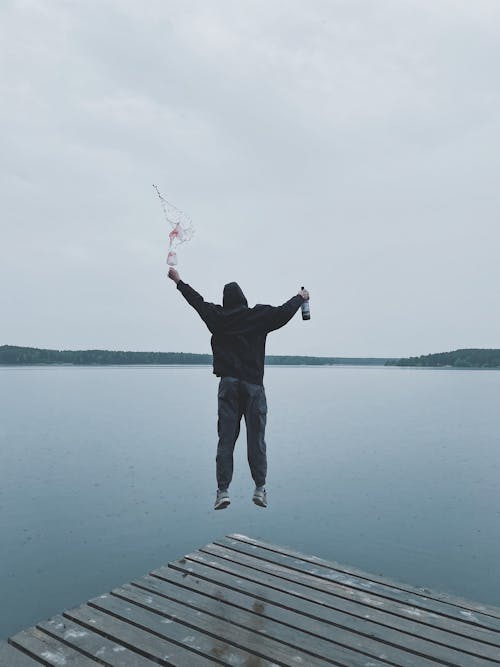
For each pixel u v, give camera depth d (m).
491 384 135.38
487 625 3.33
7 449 25.81
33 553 11.87
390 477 20.25
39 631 3.31
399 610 3.54
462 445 28.55
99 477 19.47
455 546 12.60
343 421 41.12
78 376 181.25
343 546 12.69
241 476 20.69
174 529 13.79
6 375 189.62
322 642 3.14
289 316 3.42
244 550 4.61
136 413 47.72
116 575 10.76
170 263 3.45
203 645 3.10
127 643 3.13
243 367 3.41
